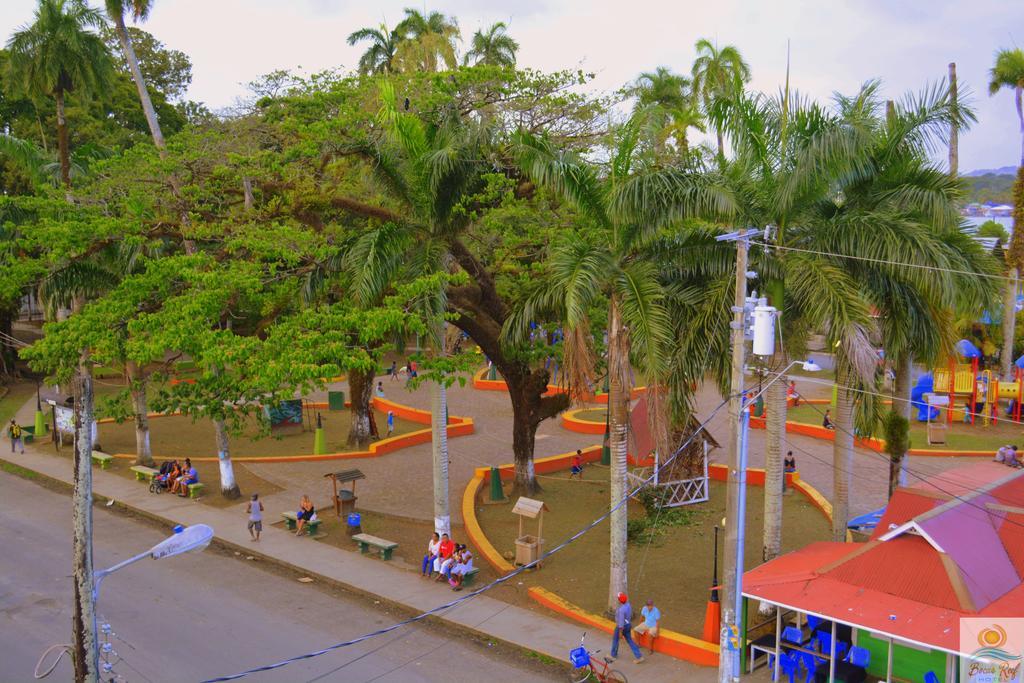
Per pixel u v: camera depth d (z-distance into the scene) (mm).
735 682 12695
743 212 15781
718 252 16328
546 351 22688
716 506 24891
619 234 16094
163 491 26828
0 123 48625
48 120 47062
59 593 18328
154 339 15883
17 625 16594
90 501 10297
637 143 15961
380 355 17016
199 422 38594
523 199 23219
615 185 15656
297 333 16500
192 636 16328
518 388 25375
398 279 18750
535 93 25938
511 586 19016
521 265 22109
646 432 24531
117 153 25719
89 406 10398
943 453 30609
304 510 22641
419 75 23625
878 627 12859
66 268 21484
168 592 18688
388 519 24062
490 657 15750
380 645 16203
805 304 15641
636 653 15273
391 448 32312
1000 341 41125
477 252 22719
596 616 17047
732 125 16484
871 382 14906
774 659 14984
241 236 19359
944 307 15797
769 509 17172
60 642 15859
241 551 21672
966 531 14641
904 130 16422
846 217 15883
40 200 21406
